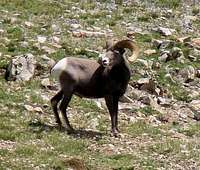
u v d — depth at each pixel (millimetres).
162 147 17438
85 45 28406
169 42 29188
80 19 33219
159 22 34094
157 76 25578
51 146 16797
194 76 26453
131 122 20188
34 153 16000
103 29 31688
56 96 18734
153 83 24062
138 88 24125
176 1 38031
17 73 23281
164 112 22078
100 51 27828
